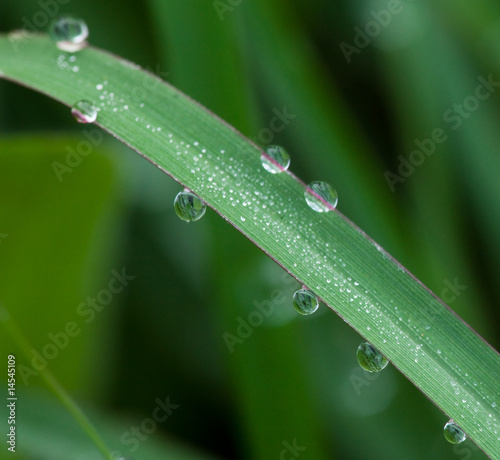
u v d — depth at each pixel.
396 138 0.35
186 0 0.31
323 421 0.33
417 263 0.33
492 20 0.34
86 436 0.31
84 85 0.29
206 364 0.34
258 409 0.32
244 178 0.28
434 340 0.28
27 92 0.34
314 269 0.28
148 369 0.34
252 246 0.31
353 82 0.35
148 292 0.34
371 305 0.28
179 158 0.29
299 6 0.35
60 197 0.31
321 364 0.33
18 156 0.31
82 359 0.33
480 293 0.34
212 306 0.33
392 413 0.33
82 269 0.32
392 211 0.34
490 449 0.28
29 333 0.32
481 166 0.34
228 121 0.32
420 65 0.34
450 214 0.34
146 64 0.35
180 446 0.32
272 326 0.32
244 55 0.32
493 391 0.28
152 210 0.34
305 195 0.28
